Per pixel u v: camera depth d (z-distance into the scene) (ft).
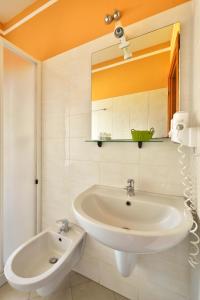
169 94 3.01
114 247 1.98
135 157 3.35
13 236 4.47
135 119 3.35
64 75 4.26
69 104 4.20
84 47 3.93
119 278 3.62
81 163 4.04
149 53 3.20
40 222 4.76
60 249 3.73
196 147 2.30
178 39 2.85
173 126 2.48
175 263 3.00
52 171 4.55
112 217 3.01
